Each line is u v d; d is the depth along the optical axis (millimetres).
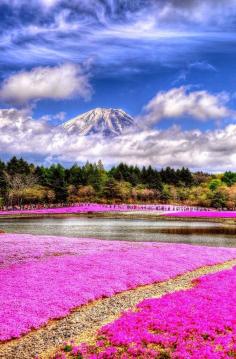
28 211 107062
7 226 71500
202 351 13109
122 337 14391
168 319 16375
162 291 23094
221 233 61344
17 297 19219
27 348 14180
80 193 146125
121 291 22766
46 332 15906
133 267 28062
